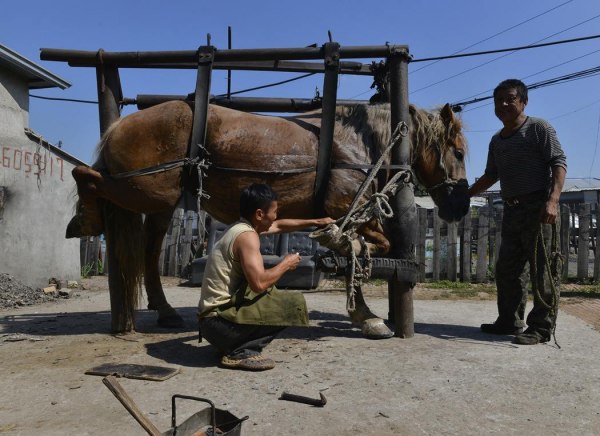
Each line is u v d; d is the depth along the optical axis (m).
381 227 4.43
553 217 4.01
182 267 10.41
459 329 4.87
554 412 2.72
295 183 4.20
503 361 3.65
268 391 3.02
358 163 4.31
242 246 3.31
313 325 5.05
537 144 4.23
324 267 4.26
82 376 3.31
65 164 9.00
